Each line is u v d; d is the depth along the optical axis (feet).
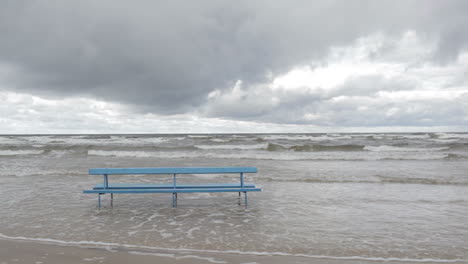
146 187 24.13
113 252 15.05
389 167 50.11
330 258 14.46
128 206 25.02
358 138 157.48
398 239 17.08
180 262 13.82
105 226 19.43
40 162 57.11
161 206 25.04
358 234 17.92
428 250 15.48
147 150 87.04
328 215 22.12
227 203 26.09
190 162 56.44
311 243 16.39
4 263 13.58
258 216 21.86
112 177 39.83
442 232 18.33
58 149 86.74
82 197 28.35
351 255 14.82
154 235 17.66
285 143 116.98
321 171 45.34
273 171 45.34
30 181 37.01
